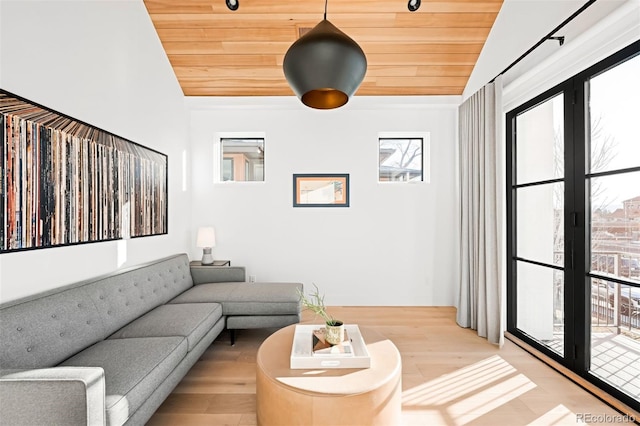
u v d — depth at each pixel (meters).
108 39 2.40
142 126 2.87
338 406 1.43
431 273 3.94
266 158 3.95
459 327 3.26
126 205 2.60
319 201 3.94
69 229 2.01
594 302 2.15
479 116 3.08
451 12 2.85
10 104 1.64
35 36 1.79
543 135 2.67
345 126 3.93
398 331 3.13
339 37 1.36
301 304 2.91
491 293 2.86
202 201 3.96
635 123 1.88
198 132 3.95
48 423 1.16
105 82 2.37
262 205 3.96
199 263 3.70
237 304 2.77
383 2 2.77
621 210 1.95
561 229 2.47
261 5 2.82
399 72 3.44
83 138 2.13
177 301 2.76
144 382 1.52
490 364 2.46
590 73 2.14
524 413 1.88
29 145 1.74
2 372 1.20
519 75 2.74
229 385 2.18
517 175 3.04
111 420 1.30
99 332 1.94
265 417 1.59
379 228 3.94
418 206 3.93
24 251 1.71
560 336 2.49
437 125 3.92
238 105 3.79
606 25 1.90
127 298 2.29
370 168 3.93
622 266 1.95
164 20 2.98
